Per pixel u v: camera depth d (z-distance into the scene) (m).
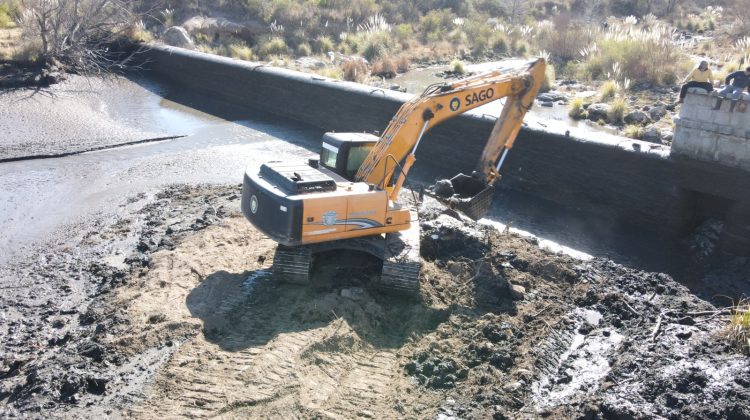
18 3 30.36
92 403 8.32
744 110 12.95
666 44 25.94
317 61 30.45
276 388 8.45
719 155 13.47
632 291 11.73
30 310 11.14
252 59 31.06
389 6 39.91
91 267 12.58
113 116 23.42
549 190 16.73
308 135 22.14
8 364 9.45
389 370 9.14
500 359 9.31
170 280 11.55
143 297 10.92
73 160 18.97
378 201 10.84
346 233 10.67
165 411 8.11
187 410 8.10
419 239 11.89
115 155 19.53
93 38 29.25
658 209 14.73
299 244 10.38
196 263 12.11
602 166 15.58
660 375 8.47
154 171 18.19
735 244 13.45
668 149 14.72
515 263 12.59
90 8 28.67
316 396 8.41
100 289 11.80
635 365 8.98
